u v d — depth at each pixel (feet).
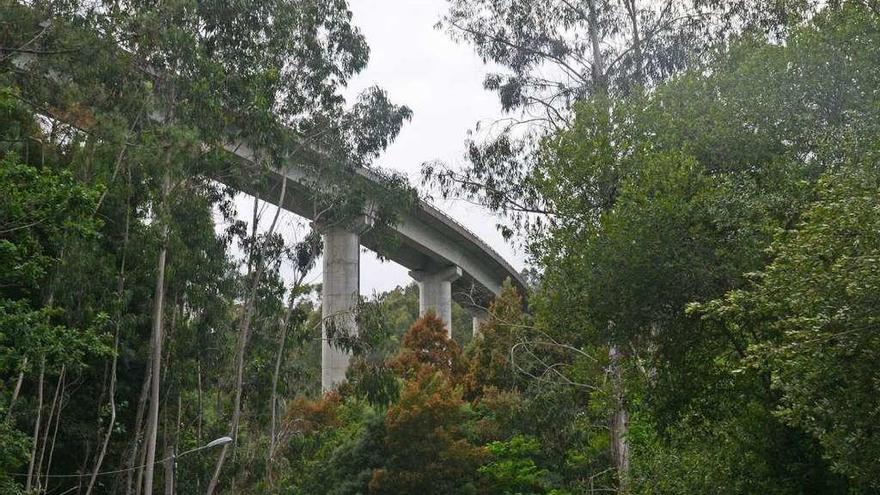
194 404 105.29
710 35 96.58
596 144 68.54
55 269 76.69
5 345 59.72
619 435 86.07
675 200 59.57
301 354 130.11
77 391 92.48
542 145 74.18
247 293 102.99
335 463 141.79
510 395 137.39
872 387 40.81
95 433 92.02
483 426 140.26
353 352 110.83
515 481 127.65
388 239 112.78
